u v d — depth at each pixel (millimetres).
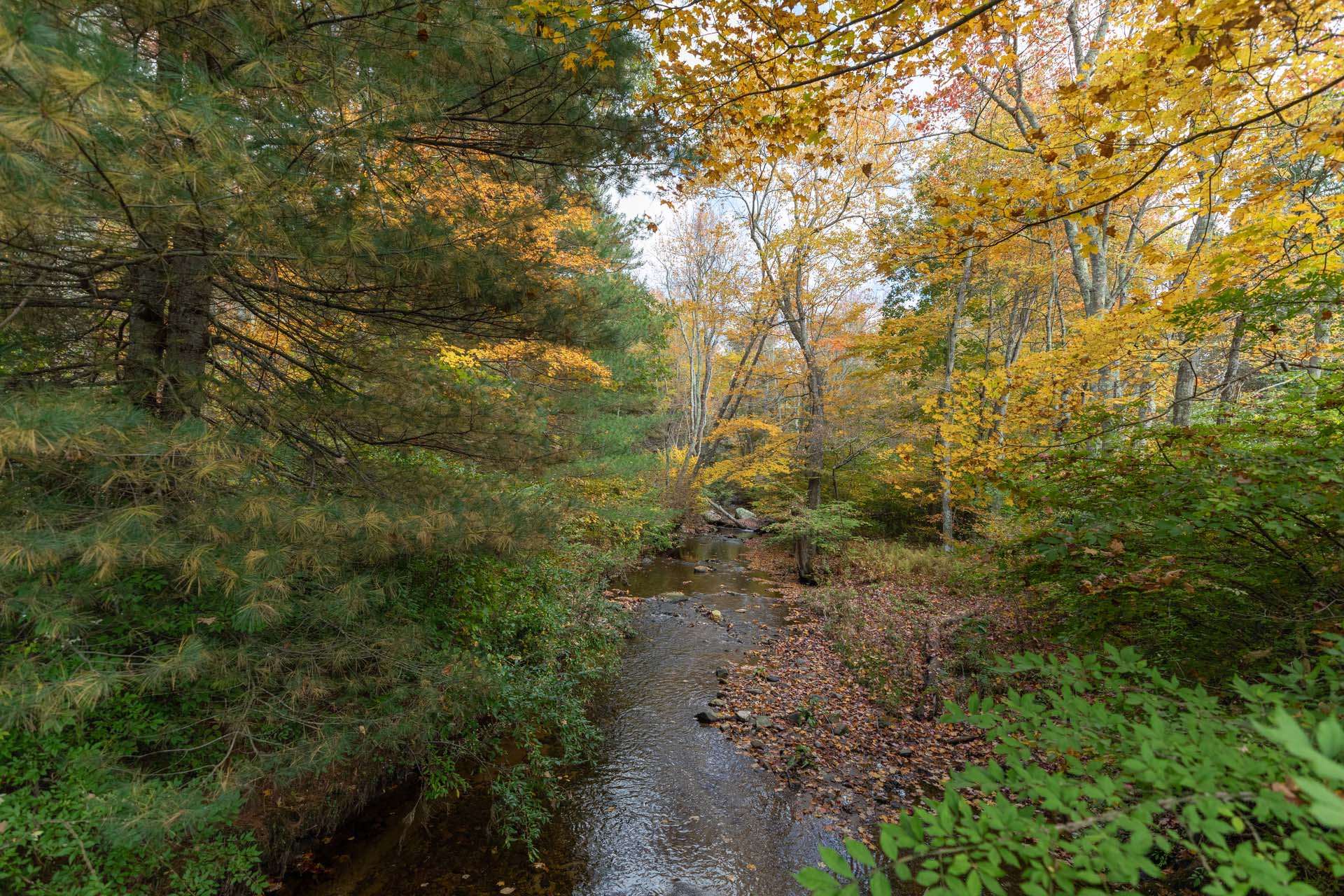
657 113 4277
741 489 26312
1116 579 3180
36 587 2590
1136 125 2969
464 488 4539
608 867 4215
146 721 3199
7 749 2799
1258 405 4141
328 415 4234
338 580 3709
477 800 4777
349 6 3008
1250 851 1066
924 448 13094
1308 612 2773
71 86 1770
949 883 1130
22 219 2297
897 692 6535
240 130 2592
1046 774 1418
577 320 4805
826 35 2828
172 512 3016
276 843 3852
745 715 6402
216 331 4320
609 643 8070
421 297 4195
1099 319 6367
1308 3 2344
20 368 3334
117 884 2787
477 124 4438
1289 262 3766
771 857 4344
